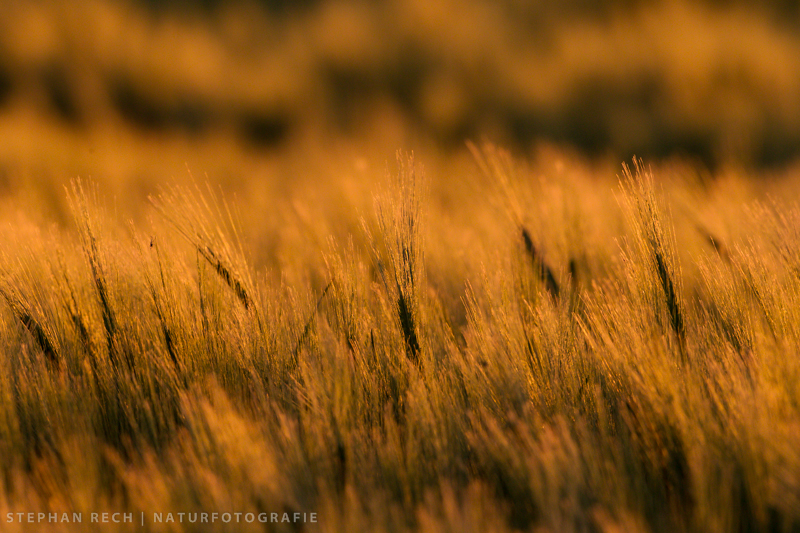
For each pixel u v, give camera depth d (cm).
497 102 4922
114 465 625
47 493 600
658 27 5450
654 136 4366
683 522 529
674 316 729
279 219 1541
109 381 716
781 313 724
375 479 594
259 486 552
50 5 4650
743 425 570
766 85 4688
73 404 675
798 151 3950
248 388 737
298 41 5622
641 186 756
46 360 752
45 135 3481
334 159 3459
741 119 4275
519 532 541
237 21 5906
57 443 646
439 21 5578
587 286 968
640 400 639
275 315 786
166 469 605
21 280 788
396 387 730
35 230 847
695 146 4231
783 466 534
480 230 1261
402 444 643
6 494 599
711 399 635
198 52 5150
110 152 3212
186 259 876
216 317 788
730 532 519
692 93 4731
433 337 786
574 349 727
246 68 5284
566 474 546
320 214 1330
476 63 5178
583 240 1041
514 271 898
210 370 741
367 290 819
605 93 4894
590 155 4294
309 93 5050
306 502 559
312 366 682
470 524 489
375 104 4934
